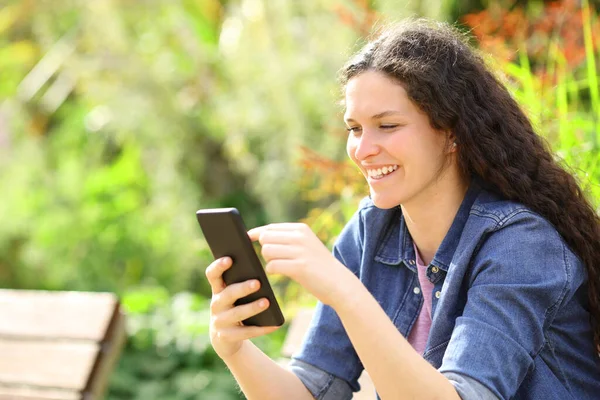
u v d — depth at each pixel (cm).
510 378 183
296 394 225
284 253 174
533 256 196
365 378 279
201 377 522
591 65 332
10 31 885
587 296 210
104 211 682
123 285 668
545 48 438
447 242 212
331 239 392
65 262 677
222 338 201
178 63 750
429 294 220
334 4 532
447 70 204
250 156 701
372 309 171
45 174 741
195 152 768
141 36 774
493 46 363
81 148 792
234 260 192
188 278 687
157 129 746
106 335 342
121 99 751
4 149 767
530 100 324
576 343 211
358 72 204
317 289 172
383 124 201
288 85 620
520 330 188
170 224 697
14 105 827
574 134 328
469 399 175
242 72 679
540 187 210
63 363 337
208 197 780
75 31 814
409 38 206
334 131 453
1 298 357
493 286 192
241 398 507
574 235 206
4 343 346
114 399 509
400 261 224
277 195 646
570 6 398
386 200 204
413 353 172
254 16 688
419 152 201
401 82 199
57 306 350
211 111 736
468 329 187
